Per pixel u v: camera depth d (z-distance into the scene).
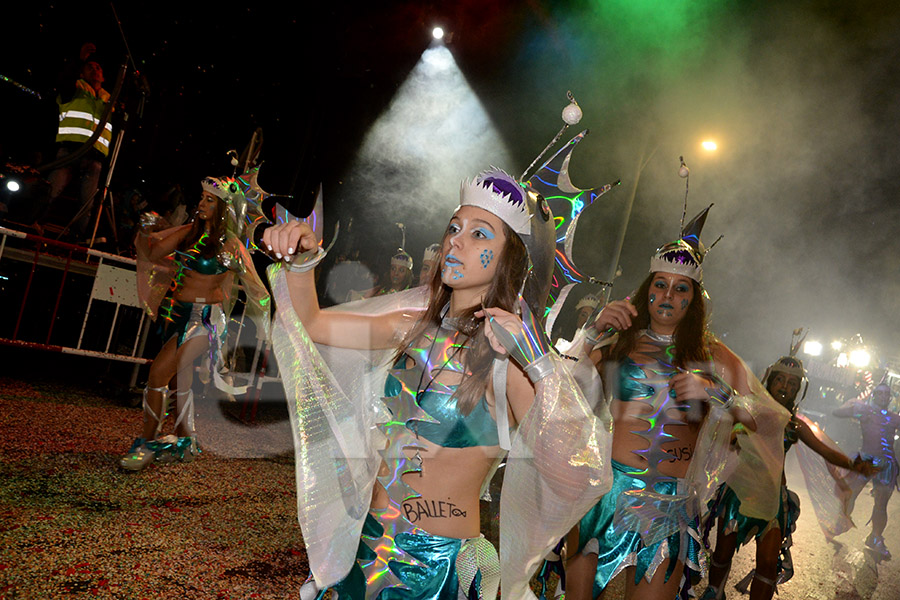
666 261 3.72
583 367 3.53
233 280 5.66
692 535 3.44
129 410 7.06
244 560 3.80
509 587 2.08
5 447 4.99
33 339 8.25
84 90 8.33
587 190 2.66
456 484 2.12
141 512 4.25
